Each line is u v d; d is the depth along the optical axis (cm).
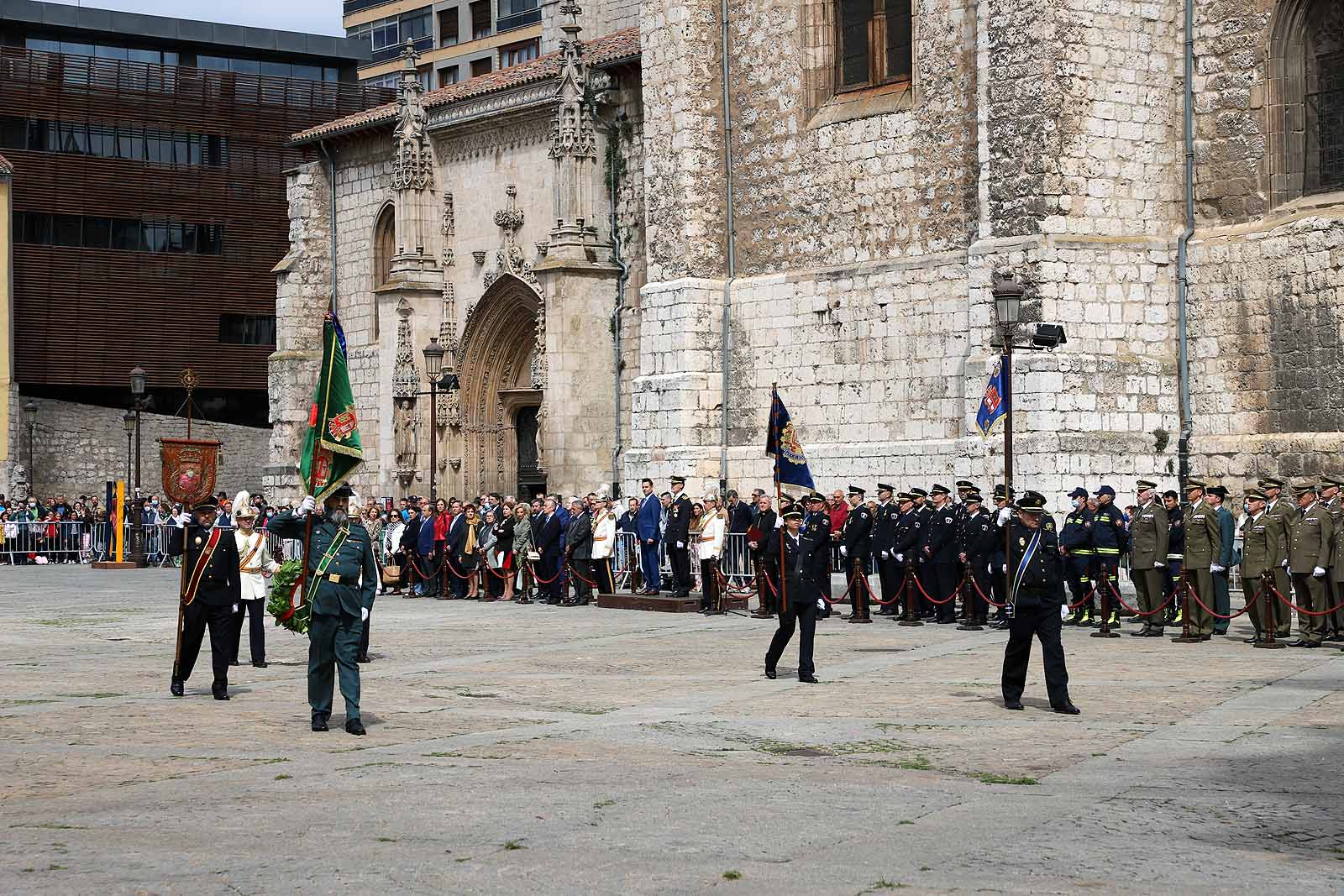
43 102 7388
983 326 3394
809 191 3956
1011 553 1803
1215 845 1133
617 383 4844
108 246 7531
